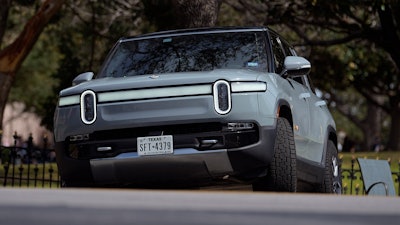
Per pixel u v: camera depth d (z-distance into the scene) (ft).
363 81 168.45
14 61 90.17
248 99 38.52
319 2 97.91
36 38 90.63
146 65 44.42
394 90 177.88
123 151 39.04
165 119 38.42
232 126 38.34
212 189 45.03
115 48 45.98
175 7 71.05
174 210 21.36
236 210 22.18
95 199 25.21
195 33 45.19
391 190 60.80
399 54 108.78
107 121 39.04
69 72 101.60
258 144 38.37
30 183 81.20
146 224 17.74
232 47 44.01
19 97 233.35
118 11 107.55
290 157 39.58
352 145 220.43
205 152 38.22
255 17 109.09
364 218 20.77
